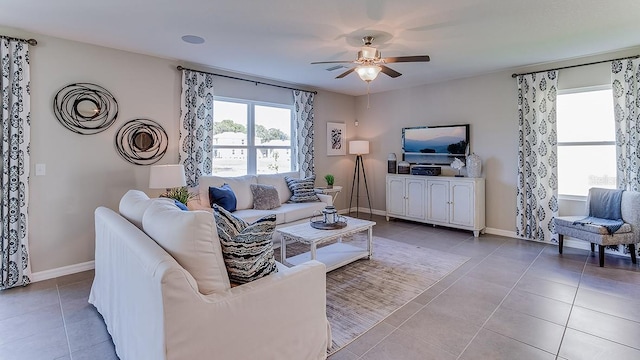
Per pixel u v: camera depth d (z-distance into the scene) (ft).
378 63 11.16
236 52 12.47
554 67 13.98
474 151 16.70
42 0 8.15
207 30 10.22
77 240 11.34
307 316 6.11
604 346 6.86
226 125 15.74
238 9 8.74
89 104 11.37
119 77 12.03
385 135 20.65
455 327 7.66
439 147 17.92
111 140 11.93
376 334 7.40
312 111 19.08
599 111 13.24
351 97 22.00
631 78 12.03
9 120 9.85
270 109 17.54
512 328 7.58
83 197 11.41
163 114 13.20
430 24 9.78
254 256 5.65
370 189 21.65
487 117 16.12
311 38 10.93
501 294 9.37
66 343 7.07
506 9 8.80
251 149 16.74
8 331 7.53
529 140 14.62
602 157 13.26
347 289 9.82
